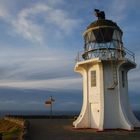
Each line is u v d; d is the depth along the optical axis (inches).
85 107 943.7
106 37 933.8
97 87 921.5
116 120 892.6
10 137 845.8
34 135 752.3
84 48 975.0
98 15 986.1
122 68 954.1
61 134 771.4
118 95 908.0
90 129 890.7
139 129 892.0
